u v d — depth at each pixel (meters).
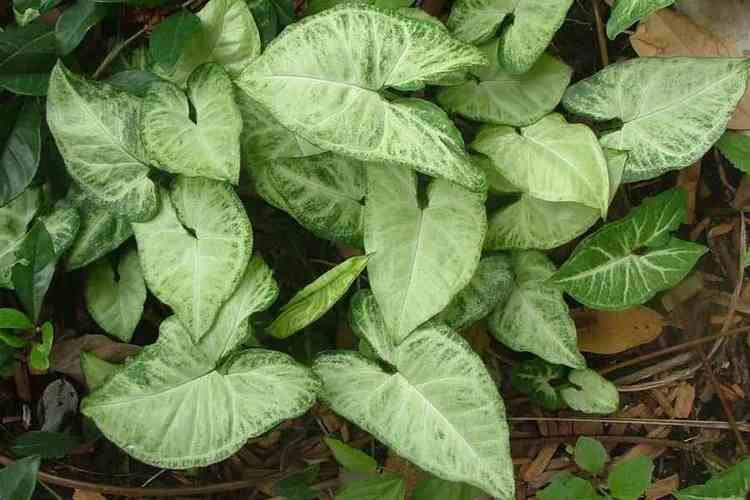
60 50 0.72
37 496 0.77
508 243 0.74
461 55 0.67
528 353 0.81
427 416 0.69
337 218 0.71
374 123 0.67
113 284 0.76
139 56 0.76
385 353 0.70
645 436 0.82
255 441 0.80
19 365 0.78
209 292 0.69
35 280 0.72
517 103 0.74
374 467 0.74
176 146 0.68
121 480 0.79
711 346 0.82
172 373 0.69
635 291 0.73
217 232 0.69
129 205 0.71
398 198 0.70
